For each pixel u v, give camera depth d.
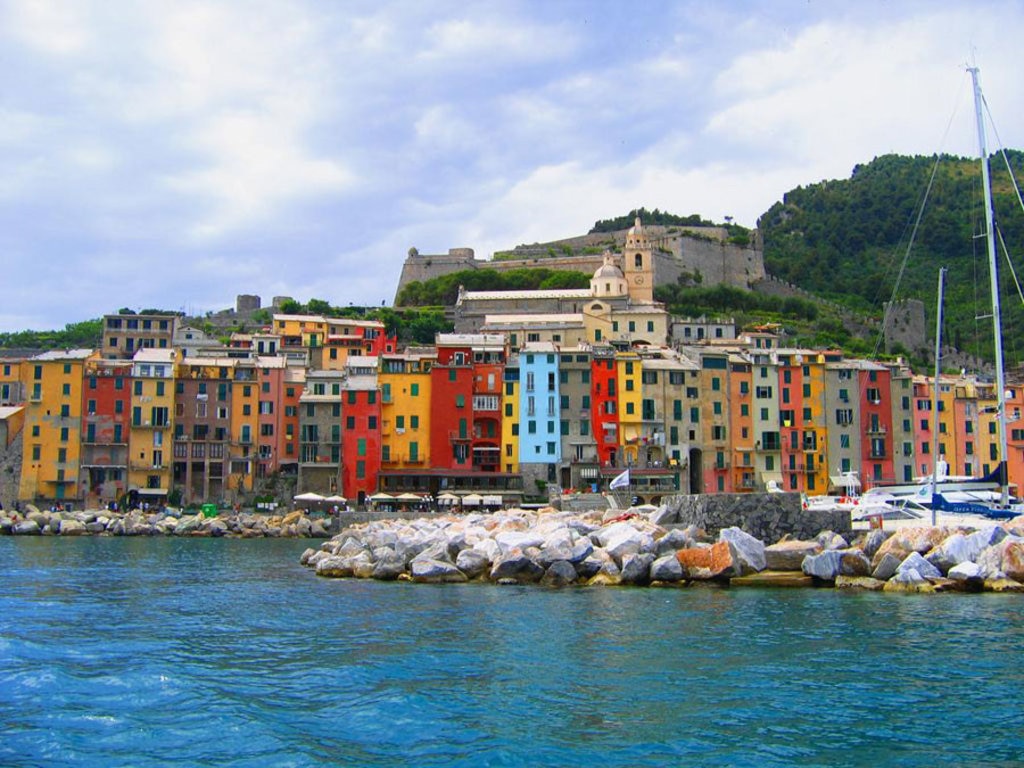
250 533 136.12
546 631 49.09
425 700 35.38
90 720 33.16
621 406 157.25
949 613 52.69
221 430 157.12
